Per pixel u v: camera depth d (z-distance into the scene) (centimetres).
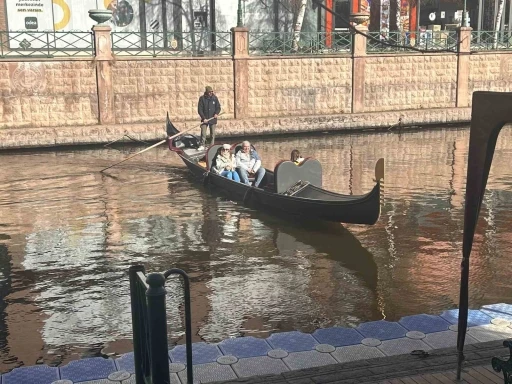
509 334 491
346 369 430
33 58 1773
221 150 1183
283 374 427
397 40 2331
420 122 2147
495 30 2428
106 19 1833
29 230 928
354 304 631
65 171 1389
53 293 679
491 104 357
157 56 1936
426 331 508
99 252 820
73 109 1836
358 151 1648
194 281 707
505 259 764
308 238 869
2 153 1666
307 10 2425
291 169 986
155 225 948
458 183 1236
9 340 562
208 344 492
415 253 796
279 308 623
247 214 1006
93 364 468
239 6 1967
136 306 358
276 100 2042
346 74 2103
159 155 1620
